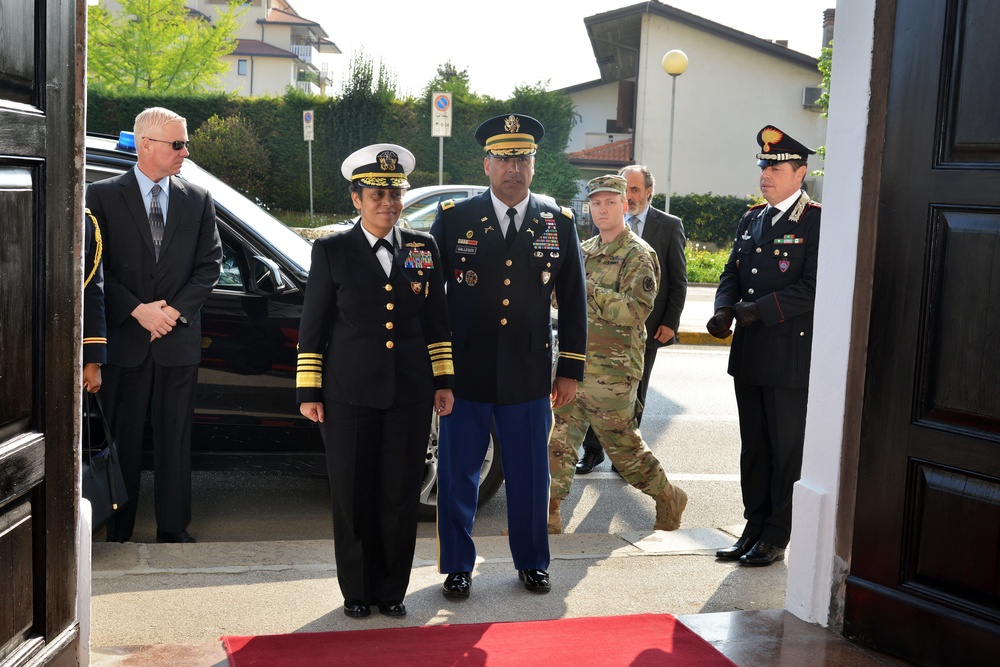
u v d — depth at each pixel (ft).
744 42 87.15
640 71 88.74
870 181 9.96
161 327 13.35
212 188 16.15
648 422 23.70
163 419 13.74
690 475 19.52
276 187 82.99
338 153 82.53
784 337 13.16
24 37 6.91
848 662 9.62
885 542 9.77
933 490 9.36
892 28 9.65
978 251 8.89
